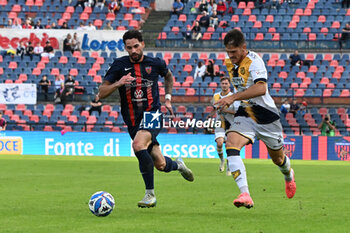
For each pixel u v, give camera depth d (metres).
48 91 75.06
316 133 65.25
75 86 74.06
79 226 16.62
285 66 79.81
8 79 78.50
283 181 32.22
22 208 20.58
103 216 18.53
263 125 19.56
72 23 92.25
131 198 23.80
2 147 63.56
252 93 18.58
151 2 97.00
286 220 17.95
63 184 29.97
